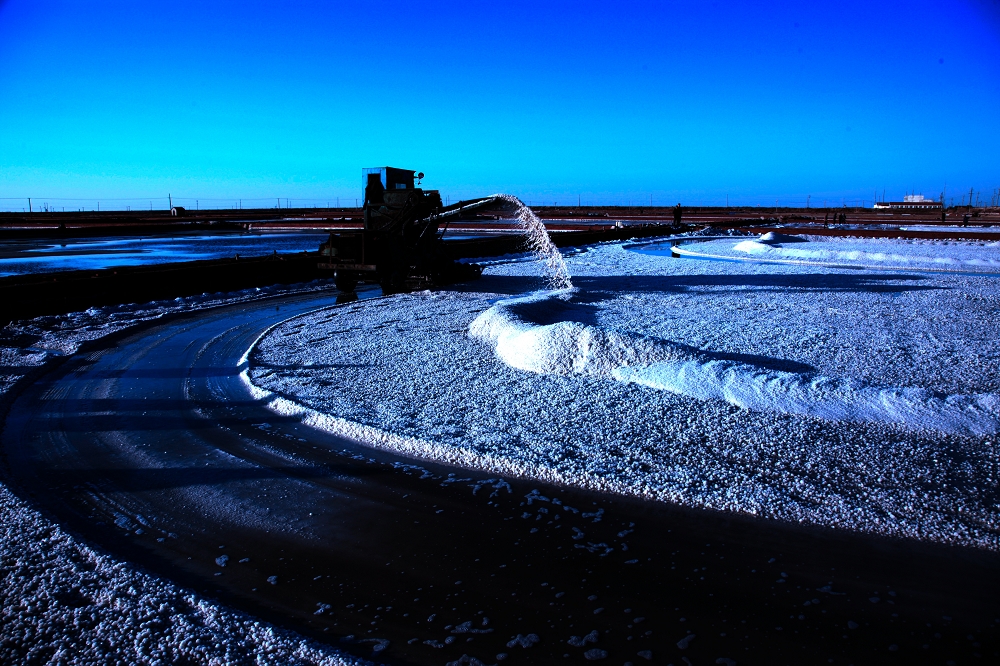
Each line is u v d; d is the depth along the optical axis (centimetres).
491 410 615
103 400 686
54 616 325
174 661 293
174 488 477
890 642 302
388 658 296
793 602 333
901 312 1141
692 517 420
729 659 291
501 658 295
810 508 424
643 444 527
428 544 397
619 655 296
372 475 494
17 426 609
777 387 639
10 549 388
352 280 1521
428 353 851
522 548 390
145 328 1078
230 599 346
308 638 308
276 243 3288
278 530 417
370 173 1552
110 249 2867
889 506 425
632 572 363
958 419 564
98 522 429
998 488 448
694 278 1705
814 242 3005
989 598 335
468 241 2470
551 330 788
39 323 1084
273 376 748
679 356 734
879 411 584
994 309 1168
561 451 514
